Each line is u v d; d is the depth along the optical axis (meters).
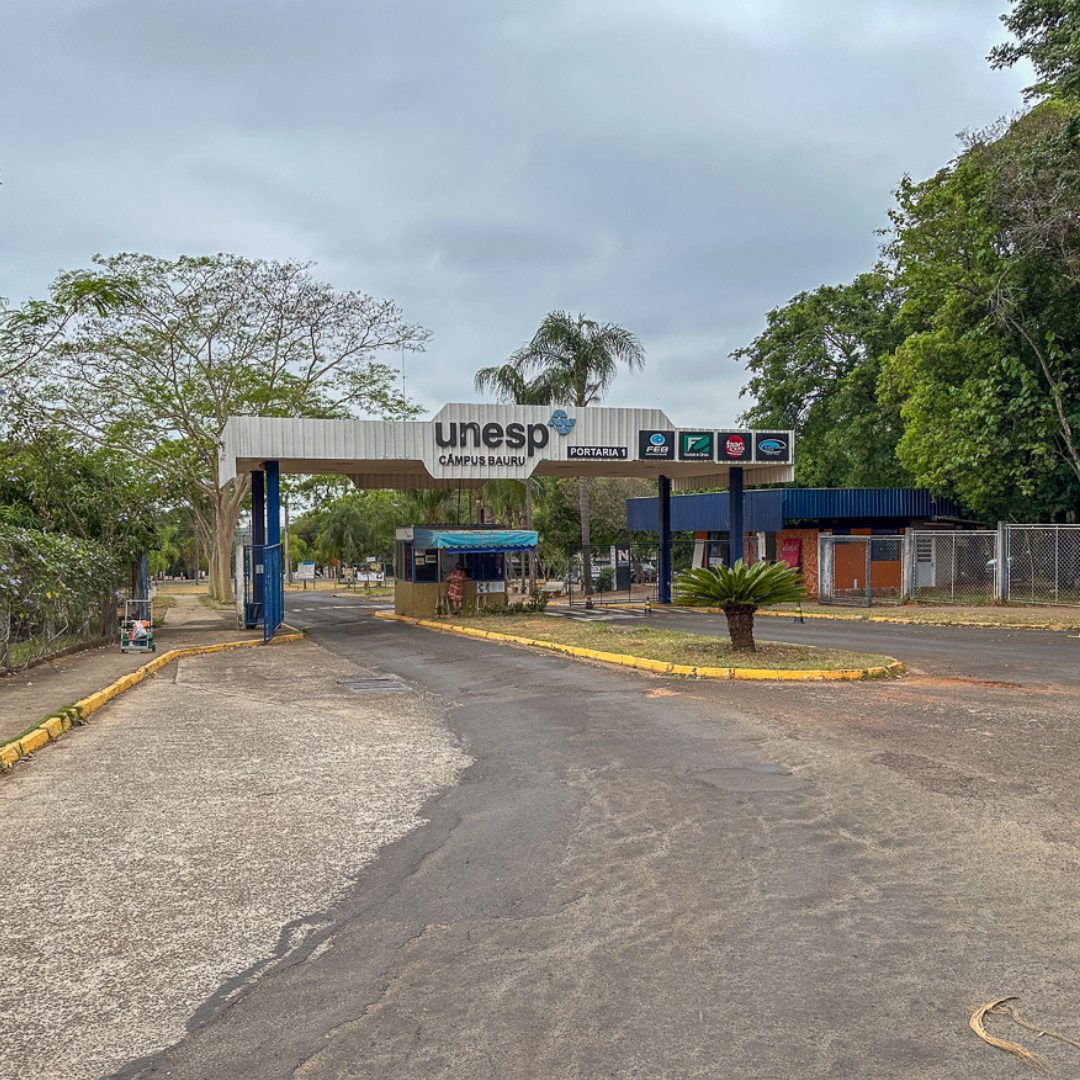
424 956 4.47
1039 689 11.95
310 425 24.31
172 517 55.06
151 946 4.68
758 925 4.74
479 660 17.03
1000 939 4.51
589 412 26.86
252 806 7.23
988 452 27.67
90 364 35.38
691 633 20.11
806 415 43.81
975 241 27.58
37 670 15.87
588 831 6.41
